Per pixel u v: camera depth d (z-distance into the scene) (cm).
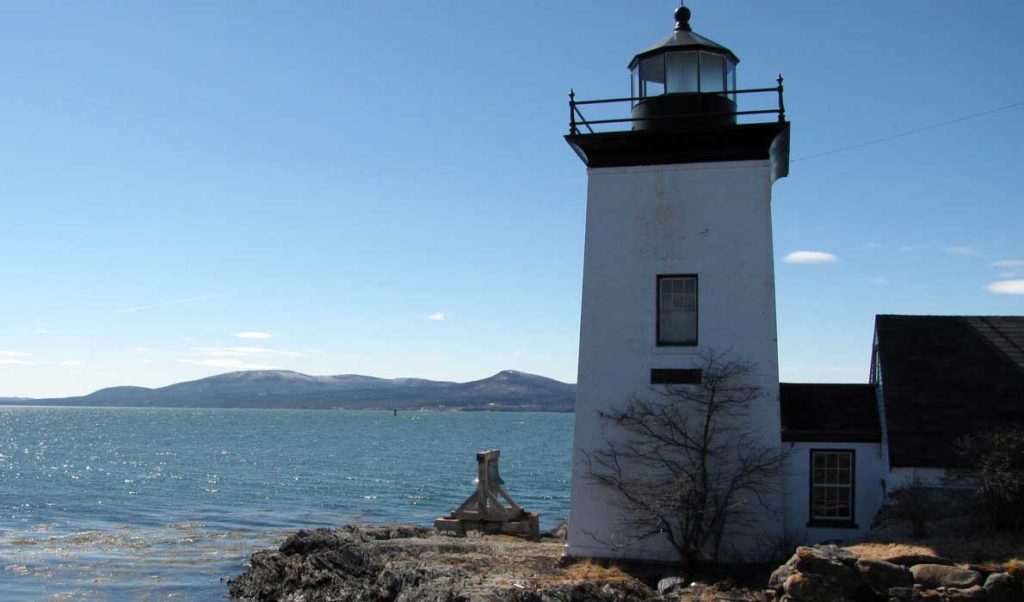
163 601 2416
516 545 2234
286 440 12612
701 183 1945
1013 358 1922
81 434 14325
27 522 3894
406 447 10931
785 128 1897
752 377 1884
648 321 1942
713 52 2028
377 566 2038
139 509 4406
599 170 1994
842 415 1931
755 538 1858
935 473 1770
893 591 1479
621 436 1928
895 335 1992
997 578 1449
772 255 1909
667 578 1755
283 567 2364
